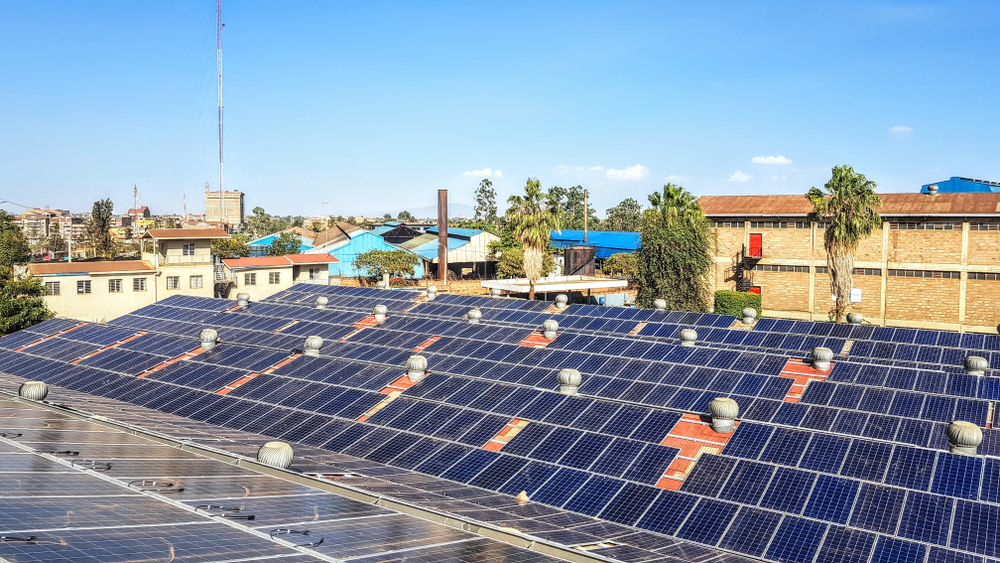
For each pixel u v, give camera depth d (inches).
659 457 941.2
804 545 728.3
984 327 2659.9
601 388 1226.6
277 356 1524.4
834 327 1622.8
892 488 797.9
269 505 654.5
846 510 775.1
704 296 2906.0
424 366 1311.5
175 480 704.4
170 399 1378.0
